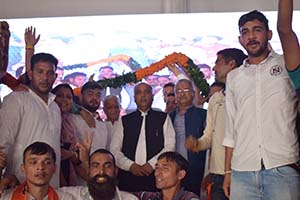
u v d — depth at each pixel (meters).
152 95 3.54
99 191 2.93
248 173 2.50
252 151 2.49
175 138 3.47
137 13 4.18
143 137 3.43
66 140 3.53
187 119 3.54
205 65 4.08
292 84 2.45
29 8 4.30
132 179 3.39
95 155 3.01
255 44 2.52
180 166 2.98
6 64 3.30
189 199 2.93
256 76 2.53
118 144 3.47
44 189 2.83
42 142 2.89
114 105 3.84
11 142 2.96
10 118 2.96
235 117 2.60
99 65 4.12
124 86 3.88
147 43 4.12
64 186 3.26
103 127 3.73
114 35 4.16
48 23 4.18
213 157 3.16
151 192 3.12
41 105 3.07
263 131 2.48
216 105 3.20
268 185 2.46
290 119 2.47
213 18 4.12
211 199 3.14
